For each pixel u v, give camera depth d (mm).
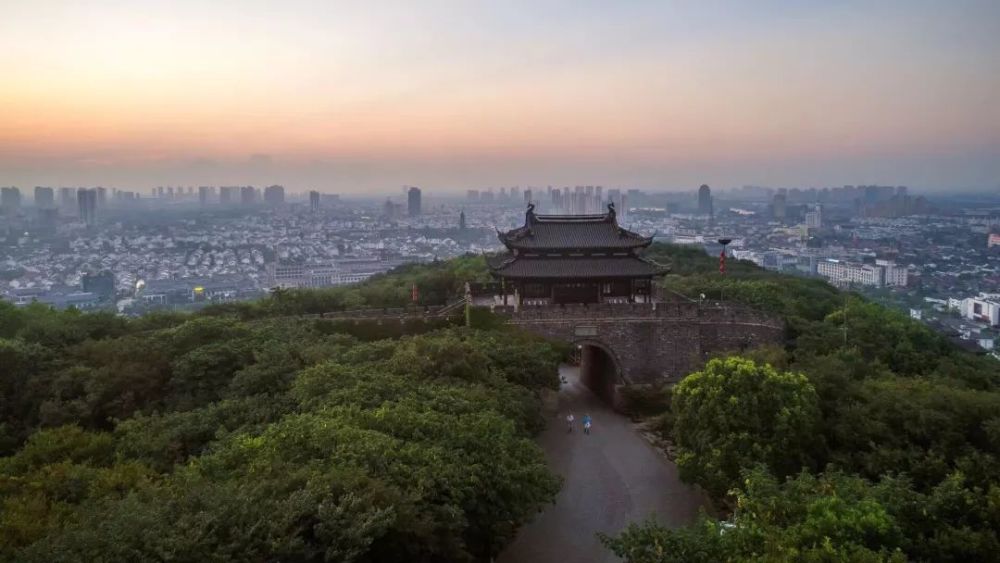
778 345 70750
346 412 39406
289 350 57812
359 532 25750
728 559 28047
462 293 96438
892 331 82688
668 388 71938
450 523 30766
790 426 44844
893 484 35469
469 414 42125
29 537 28844
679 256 149750
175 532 24797
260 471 31516
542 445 61625
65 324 71188
